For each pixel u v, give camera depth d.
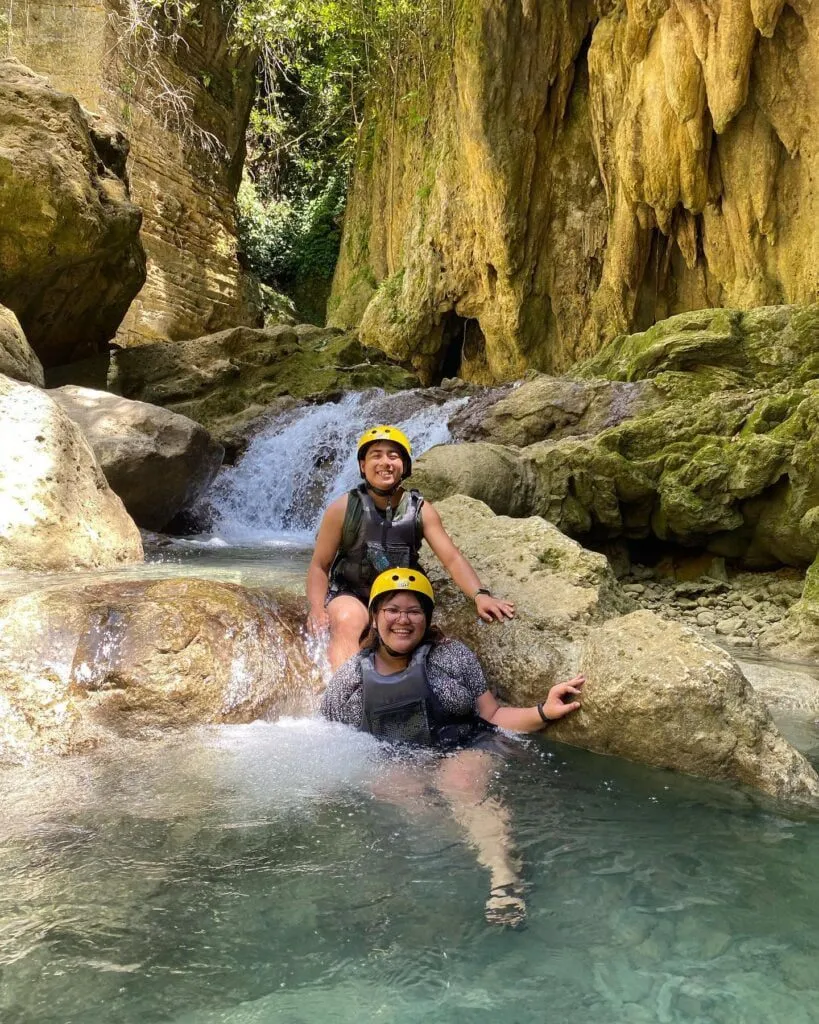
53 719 3.05
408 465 3.78
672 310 11.73
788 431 6.41
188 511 9.12
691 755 2.91
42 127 9.30
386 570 3.40
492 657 3.65
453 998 1.56
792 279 9.64
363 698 3.14
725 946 1.76
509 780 2.78
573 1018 1.50
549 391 8.81
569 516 7.29
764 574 6.81
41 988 1.58
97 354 11.90
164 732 3.16
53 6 15.22
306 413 11.41
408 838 2.29
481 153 12.75
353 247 18.77
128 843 2.23
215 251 18.61
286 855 2.17
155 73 16.77
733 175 9.92
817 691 3.83
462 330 15.70
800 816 2.54
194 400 11.91
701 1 9.02
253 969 1.66
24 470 5.34
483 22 12.32
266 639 3.57
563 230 13.05
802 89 9.02
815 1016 1.51
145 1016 1.50
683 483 6.81
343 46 17.45
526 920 1.87
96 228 9.58
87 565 5.22
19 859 2.13
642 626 3.30
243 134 20.20
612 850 2.25
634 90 10.46
